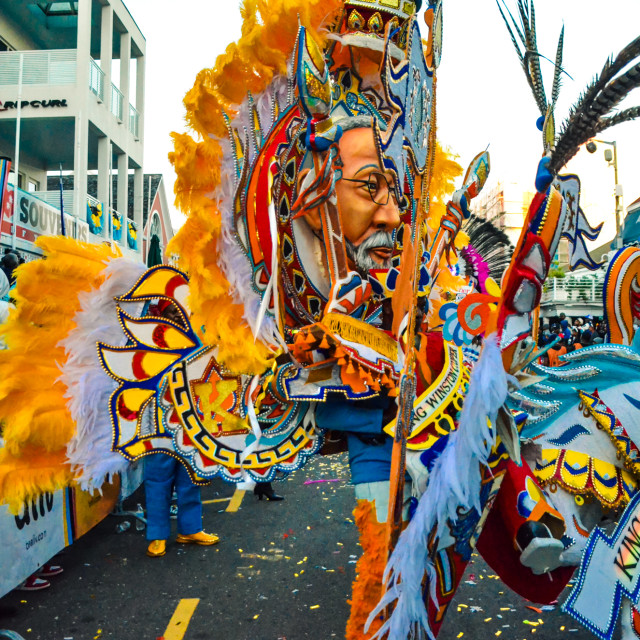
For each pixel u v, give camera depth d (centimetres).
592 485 215
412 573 163
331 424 231
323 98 209
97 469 264
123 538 439
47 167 1747
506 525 200
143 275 286
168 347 279
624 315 237
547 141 158
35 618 310
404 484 191
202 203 230
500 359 169
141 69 1920
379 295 249
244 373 237
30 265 275
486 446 180
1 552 297
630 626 208
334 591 339
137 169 1888
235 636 289
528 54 158
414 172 262
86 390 268
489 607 314
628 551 210
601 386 228
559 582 220
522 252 166
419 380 213
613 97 144
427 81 262
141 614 314
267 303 223
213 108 232
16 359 269
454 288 302
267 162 238
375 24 252
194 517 420
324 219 228
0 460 266
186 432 249
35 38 1731
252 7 235
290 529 451
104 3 1606
